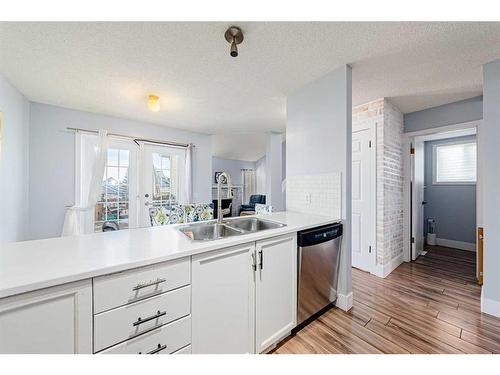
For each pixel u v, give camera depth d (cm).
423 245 388
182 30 150
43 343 77
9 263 91
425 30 150
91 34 154
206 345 117
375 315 187
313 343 154
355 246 297
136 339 95
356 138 297
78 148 320
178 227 173
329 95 210
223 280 123
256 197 780
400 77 219
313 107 226
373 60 188
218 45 167
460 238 388
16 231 253
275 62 191
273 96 267
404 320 180
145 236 139
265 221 192
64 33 153
